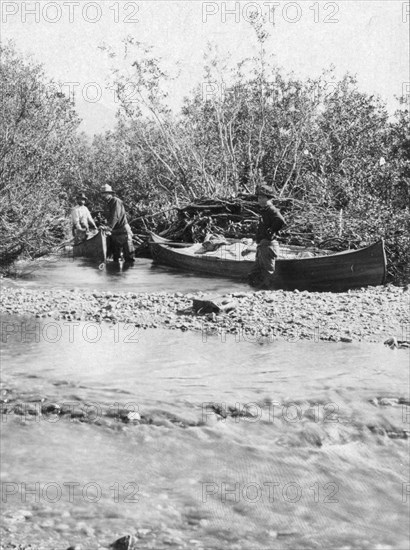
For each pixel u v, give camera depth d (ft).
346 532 15.08
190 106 73.36
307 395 23.13
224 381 24.56
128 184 78.43
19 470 17.28
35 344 29.45
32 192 53.16
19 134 52.37
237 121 73.41
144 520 15.07
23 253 55.42
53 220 57.93
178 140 72.79
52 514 15.10
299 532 14.97
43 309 36.58
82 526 14.66
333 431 20.22
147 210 70.03
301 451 19.10
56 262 57.47
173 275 51.31
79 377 24.72
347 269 42.65
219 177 70.69
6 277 49.47
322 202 54.19
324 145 64.23
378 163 56.90
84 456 18.26
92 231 64.80
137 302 37.99
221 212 63.05
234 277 49.52
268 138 71.26
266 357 27.89
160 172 75.00
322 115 68.44
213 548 14.15
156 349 28.96
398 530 15.23
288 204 58.95
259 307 36.50
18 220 52.31
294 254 49.34
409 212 49.67
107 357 27.53
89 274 51.78
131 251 58.65
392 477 17.75
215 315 34.81
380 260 41.91
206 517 15.37
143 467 17.74
